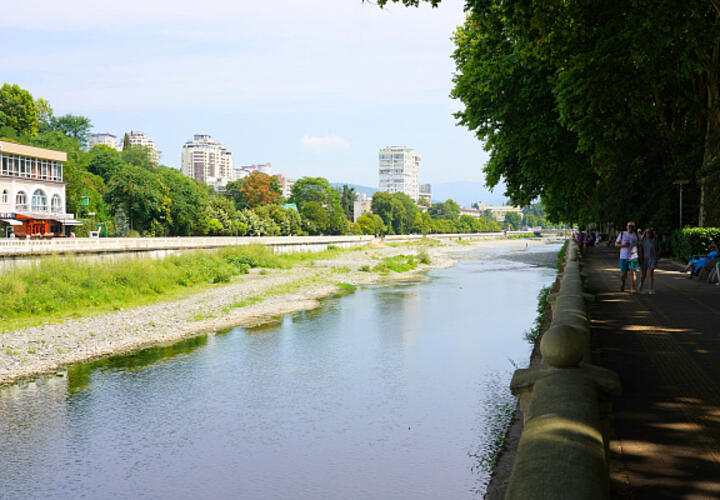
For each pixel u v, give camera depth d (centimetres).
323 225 15000
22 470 1074
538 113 2792
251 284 4284
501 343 2048
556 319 707
